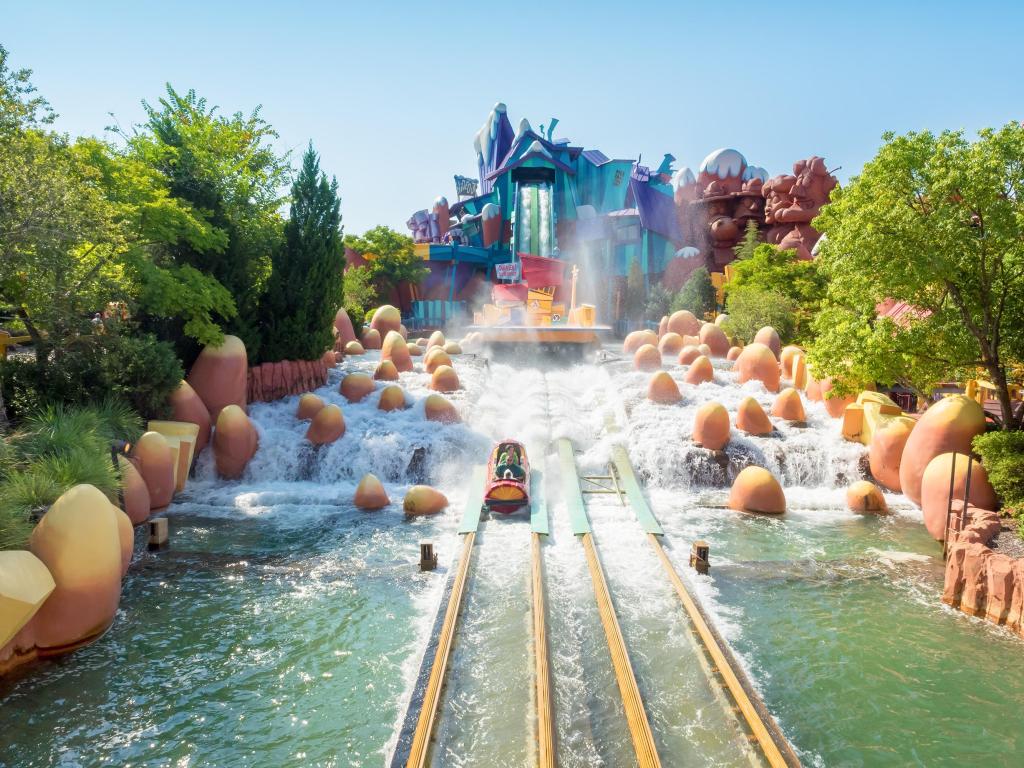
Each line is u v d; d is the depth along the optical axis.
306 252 34.47
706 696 12.51
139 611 16.16
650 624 15.29
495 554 19.41
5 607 12.38
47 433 19.31
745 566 18.80
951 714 12.27
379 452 27.42
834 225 24.95
